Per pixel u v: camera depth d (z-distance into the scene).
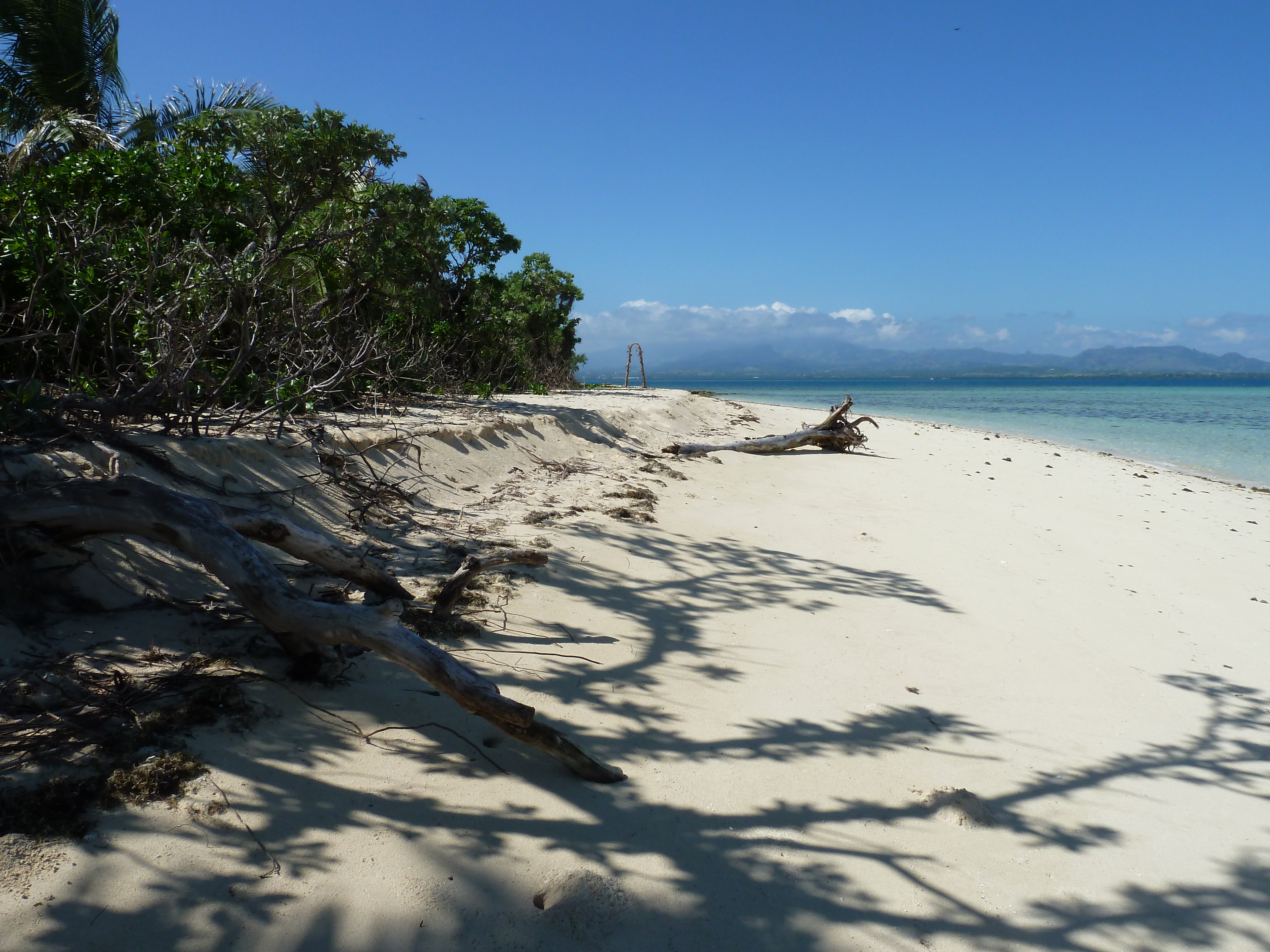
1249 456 22.62
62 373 6.95
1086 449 23.78
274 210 9.02
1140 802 3.89
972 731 4.46
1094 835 3.57
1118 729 4.70
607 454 12.70
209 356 7.92
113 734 3.10
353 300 11.77
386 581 4.77
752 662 5.06
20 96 16.25
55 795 2.74
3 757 2.89
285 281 10.01
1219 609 7.36
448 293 18.52
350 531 6.12
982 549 8.88
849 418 27.91
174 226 9.41
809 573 7.21
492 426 10.45
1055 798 3.86
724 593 6.35
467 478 8.72
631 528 7.75
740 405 27.73
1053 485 14.45
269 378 7.96
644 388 36.88
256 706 3.50
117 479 3.86
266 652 3.94
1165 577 8.36
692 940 2.69
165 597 4.23
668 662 4.88
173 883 2.54
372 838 2.89
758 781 3.71
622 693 4.38
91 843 2.62
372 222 10.36
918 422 31.59
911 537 9.18
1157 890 3.23
